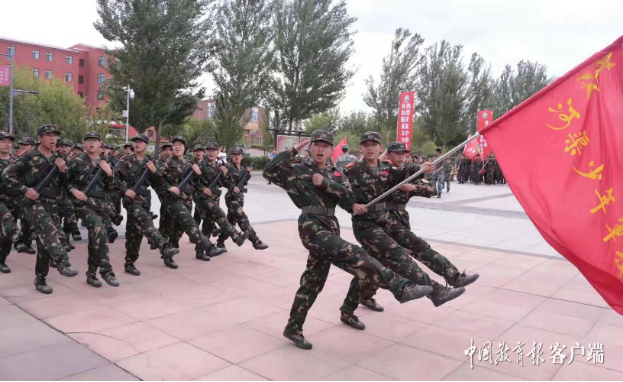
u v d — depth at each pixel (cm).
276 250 795
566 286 614
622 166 326
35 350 375
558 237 342
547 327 465
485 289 595
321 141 389
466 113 4472
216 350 386
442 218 1292
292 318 394
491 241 948
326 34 3075
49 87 3634
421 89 4378
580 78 351
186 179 654
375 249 429
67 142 786
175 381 331
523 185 361
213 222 739
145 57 2702
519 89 5234
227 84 2984
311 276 390
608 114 337
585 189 338
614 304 328
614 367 375
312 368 359
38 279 529
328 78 3178
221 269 658
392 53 3706
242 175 738
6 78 2509
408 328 453
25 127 3509
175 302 508
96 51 6350
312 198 389
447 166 2245
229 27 2944
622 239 322
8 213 603
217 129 3108
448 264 452
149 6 2659
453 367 369
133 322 444
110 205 612
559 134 354
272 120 3328
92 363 355
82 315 458
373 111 3912
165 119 2986
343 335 429
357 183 445
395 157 481
